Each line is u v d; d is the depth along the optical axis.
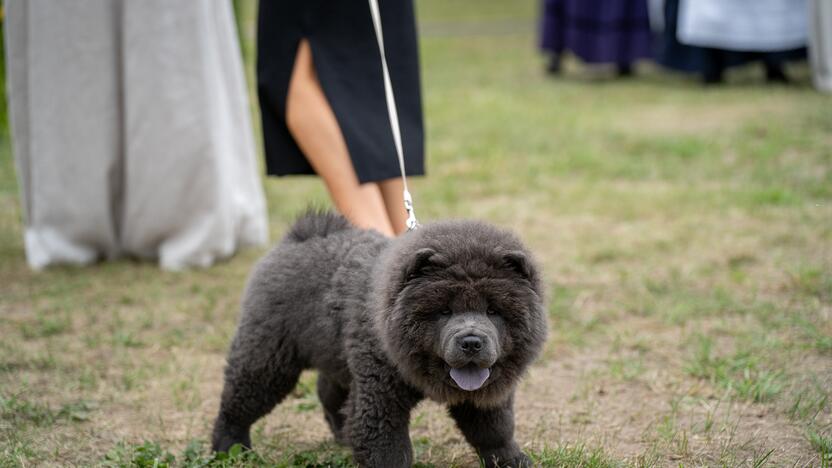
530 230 8.07
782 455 4.07
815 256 6.95
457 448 4.31
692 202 8.65
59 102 6.89
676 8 14.32
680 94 14.12
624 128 11.98
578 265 7.13
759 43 13.68
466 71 17.53
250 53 13.17
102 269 7.18
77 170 7.04
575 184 9.59
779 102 12.86
